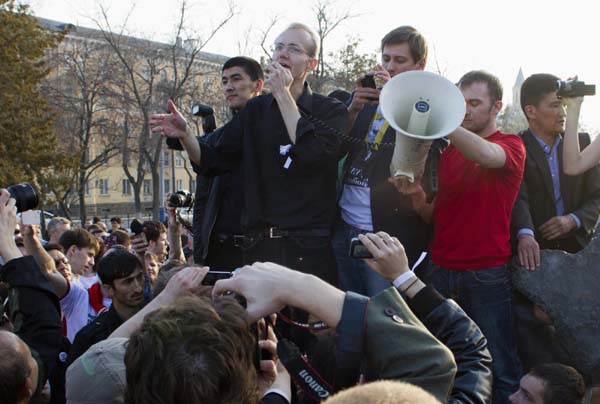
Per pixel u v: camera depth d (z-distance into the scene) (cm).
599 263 414
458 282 414
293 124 373
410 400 124
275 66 379
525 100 458
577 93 422
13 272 355
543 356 431
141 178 4031
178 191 611
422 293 244
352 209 432
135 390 175
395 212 420
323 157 380
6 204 364
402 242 423
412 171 363
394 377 192
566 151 434
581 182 459
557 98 444
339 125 401
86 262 696
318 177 393
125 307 433
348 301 202
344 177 435
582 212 449
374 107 433
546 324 429
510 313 411
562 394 359
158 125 405
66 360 421
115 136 3697
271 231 392
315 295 200
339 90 487
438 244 423
